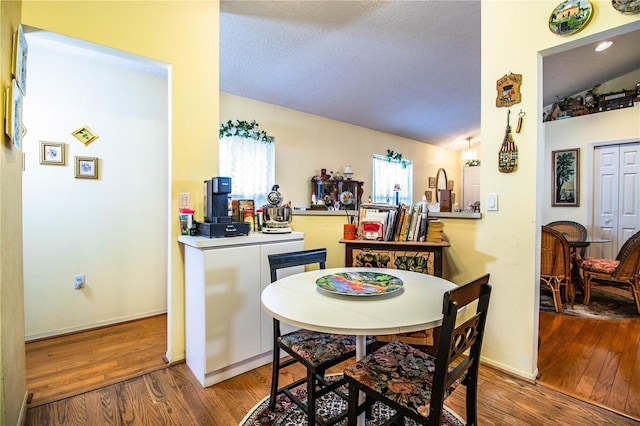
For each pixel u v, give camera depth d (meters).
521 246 1.97
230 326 1.95
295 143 4.39
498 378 1.96
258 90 3.78
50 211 2.58
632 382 1.90
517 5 1.97
